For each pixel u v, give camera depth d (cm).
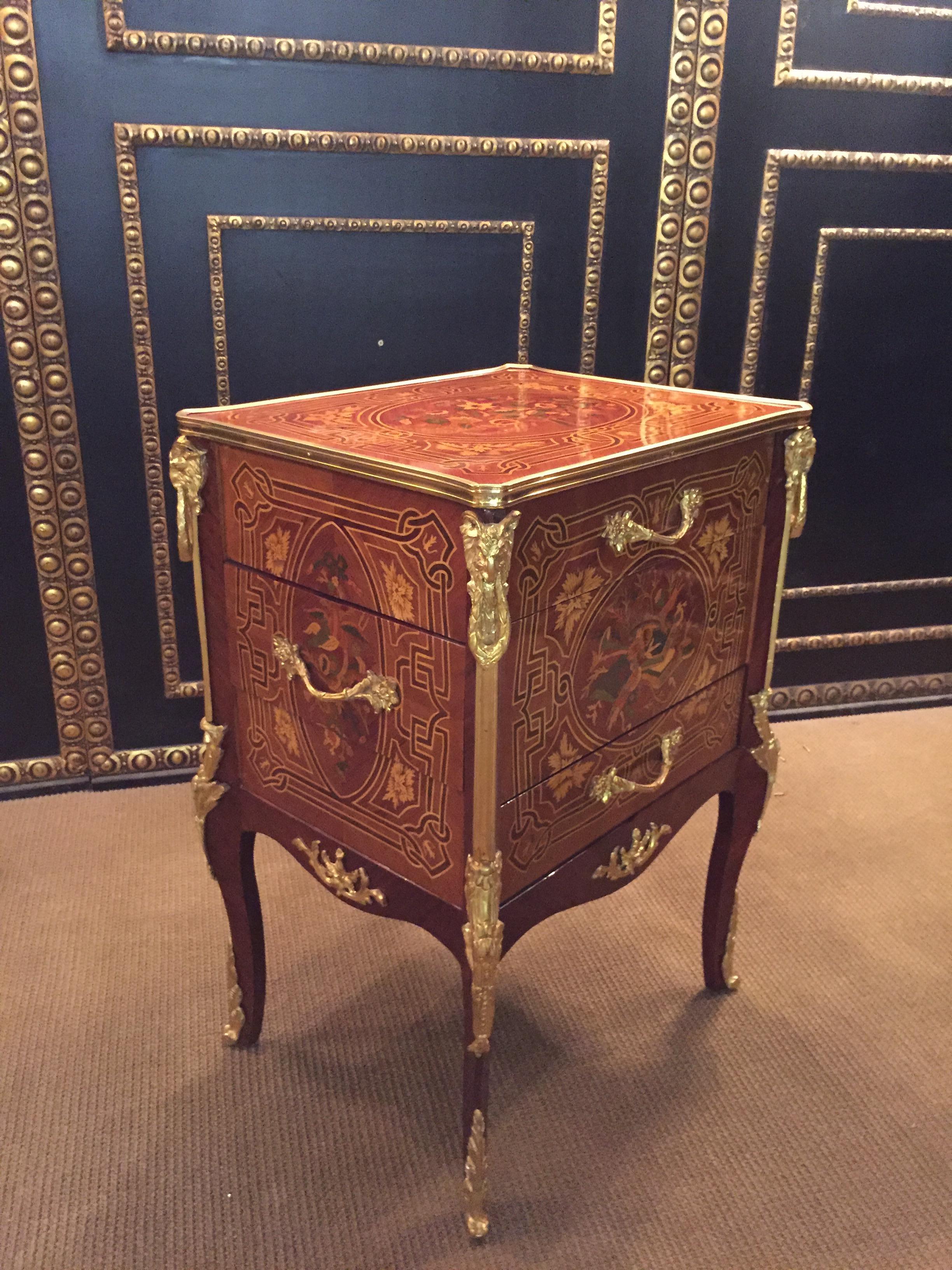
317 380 212
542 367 222
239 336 204
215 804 142
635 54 203
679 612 128
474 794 109
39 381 199
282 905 191
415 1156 140
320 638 120
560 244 213
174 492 212
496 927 113
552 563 107
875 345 238
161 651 223
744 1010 167
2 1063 154
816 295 229
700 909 191
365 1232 129
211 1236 128
